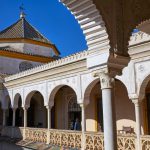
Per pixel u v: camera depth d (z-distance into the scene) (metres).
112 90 4.52
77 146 11.23
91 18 4.38
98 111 13.49
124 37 4.55
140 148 8.41
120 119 12.21
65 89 16.31
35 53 20.88
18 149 14.34
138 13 4.83
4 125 17.27
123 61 4.52
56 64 12.61
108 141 4.34
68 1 4.42
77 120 15.02
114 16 4.44
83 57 11.10
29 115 19.25
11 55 19.28
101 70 4.51
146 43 8.46
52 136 12.84
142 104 11.32
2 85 17.39
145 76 8.52
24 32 21.80
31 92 14.82
